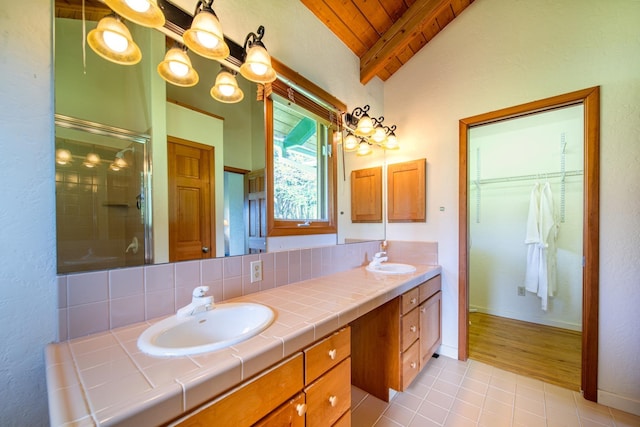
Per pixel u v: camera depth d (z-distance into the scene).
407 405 1.64
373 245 2.38
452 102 2.19
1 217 0.75
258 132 1.51
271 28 1.56
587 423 1.46
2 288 0.74
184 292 1.11
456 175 2.17
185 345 0.94
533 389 1.77
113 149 0.97
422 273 1.92
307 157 1.83
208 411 0.64
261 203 1.51
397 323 1.62
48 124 0.83
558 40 1.76
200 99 1.24
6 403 0.74
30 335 0.78
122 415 0.50
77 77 0.89
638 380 1.51
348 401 1.13
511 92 1.93
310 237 1.83
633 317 1.53
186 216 1.17
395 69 2.51
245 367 0.72
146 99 1.06
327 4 1.82
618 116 1.57
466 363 2.10
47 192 0.82
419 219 2.33
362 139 2.29
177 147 1.15
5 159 0.76
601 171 1.61
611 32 1.60
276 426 0.81
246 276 1.35
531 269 2.75
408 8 2.04
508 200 3.04
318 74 1.90
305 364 0.92
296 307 1.15
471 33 2.10
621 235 1.56
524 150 2.93
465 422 1.49
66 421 0.48
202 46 1.08
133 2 0.87
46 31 0.83
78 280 0.85
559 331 2.66
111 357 0.72
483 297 3.22
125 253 0.98
